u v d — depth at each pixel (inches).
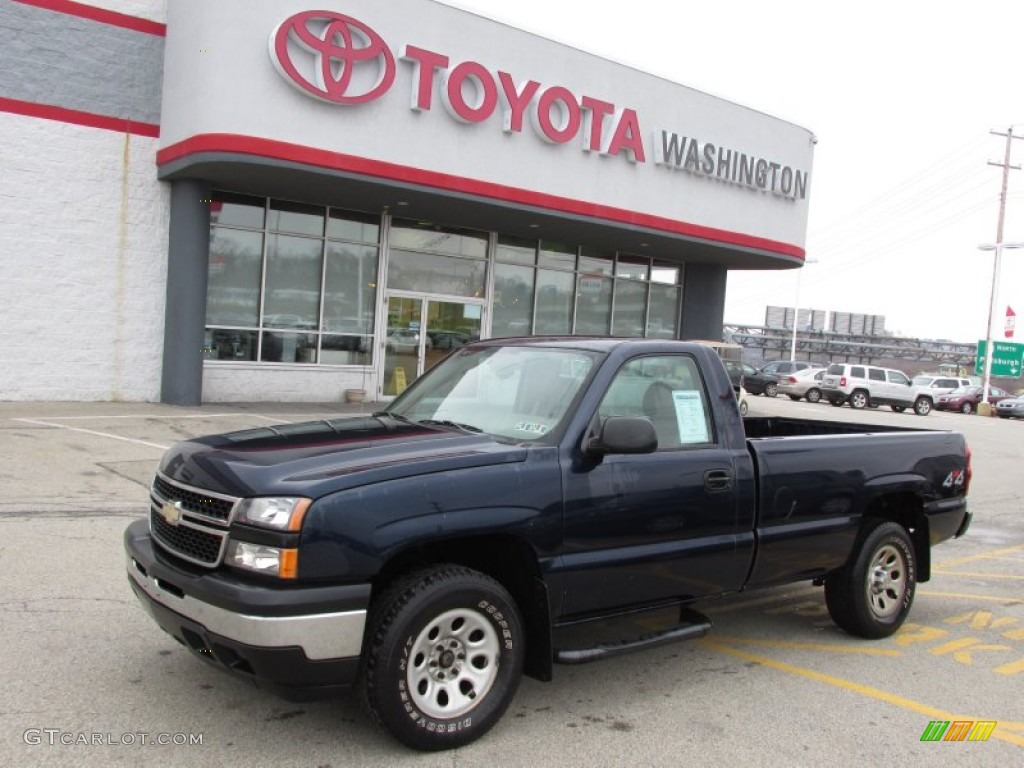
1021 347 1625.2
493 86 593.6
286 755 138.7
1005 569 313.6
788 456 194.9
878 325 2999.5
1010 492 516.1
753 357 2519.7
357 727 150.0
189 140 507.8
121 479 339.9
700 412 184.7
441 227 700.0
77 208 538.0
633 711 166.2
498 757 143.2
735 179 754.8
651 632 171.6
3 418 460.8
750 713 168.2
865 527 216.4
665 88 701.9
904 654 209.8
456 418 179.0
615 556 161.9
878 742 157.8
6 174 514.6
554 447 157.9
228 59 495.8
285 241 621.6
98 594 209.2
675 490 171.3
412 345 693.3
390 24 546.3
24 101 516.7
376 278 667.4
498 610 147.3
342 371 653.9
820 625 231.3
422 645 139.3
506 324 751.1
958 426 1074.1
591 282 806.5
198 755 137.3
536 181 629.0
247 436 162.9
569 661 155.5
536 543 151.0
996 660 208.8
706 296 888.9
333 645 130.5
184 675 166.6
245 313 608.4
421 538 138.1
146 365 569.3
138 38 550.6
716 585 181.9
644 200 696.4
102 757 134.8
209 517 138.1
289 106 514.0
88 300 545.6
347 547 131.8
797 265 864.3
